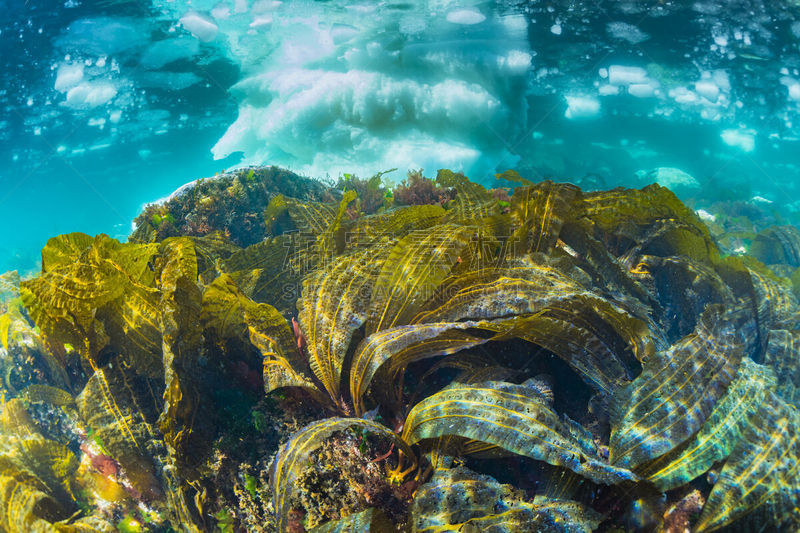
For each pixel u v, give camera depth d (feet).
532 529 3.87
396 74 32.14
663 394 4.49
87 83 34.17
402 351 4.90
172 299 5.03
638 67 31.94
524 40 31.73
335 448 4.81
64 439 5.96
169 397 4.69
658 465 4.26
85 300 5.33
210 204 8.34
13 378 6.64
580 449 4.10
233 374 5.51
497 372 4.97
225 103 36.24
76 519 5.16
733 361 4.66
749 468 4.12
